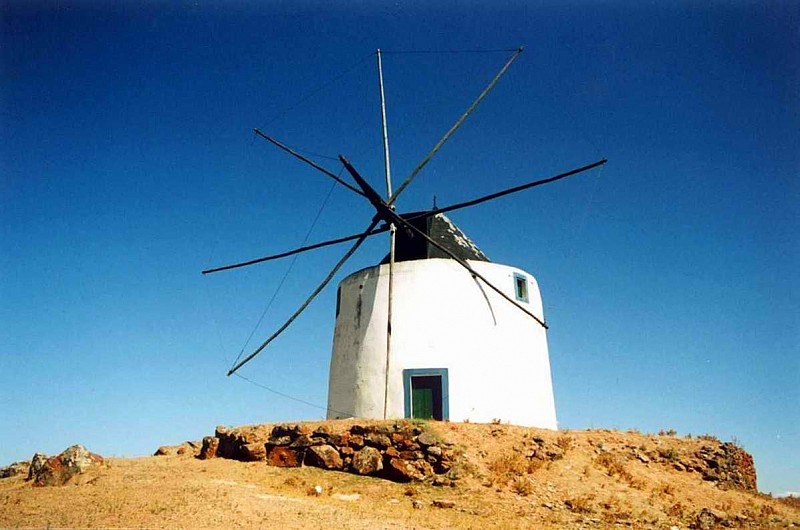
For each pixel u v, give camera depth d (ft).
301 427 64.69
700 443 73.46
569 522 52.54
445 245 88.28
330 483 58.59
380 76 91.30
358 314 85.46
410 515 50.93
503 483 58.80
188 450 71.67
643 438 73.31
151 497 50.70
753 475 73.61
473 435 65.92
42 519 45.93
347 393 82.64
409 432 62.18
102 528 43.45
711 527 54.44
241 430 68.85
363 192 79.77
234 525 44.73
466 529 48.21
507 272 85.92
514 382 80.07
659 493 61.16
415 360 78.79
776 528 55.98
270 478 59.31
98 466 60.34
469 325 80.33
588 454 67.00
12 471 64.90
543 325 85.92
